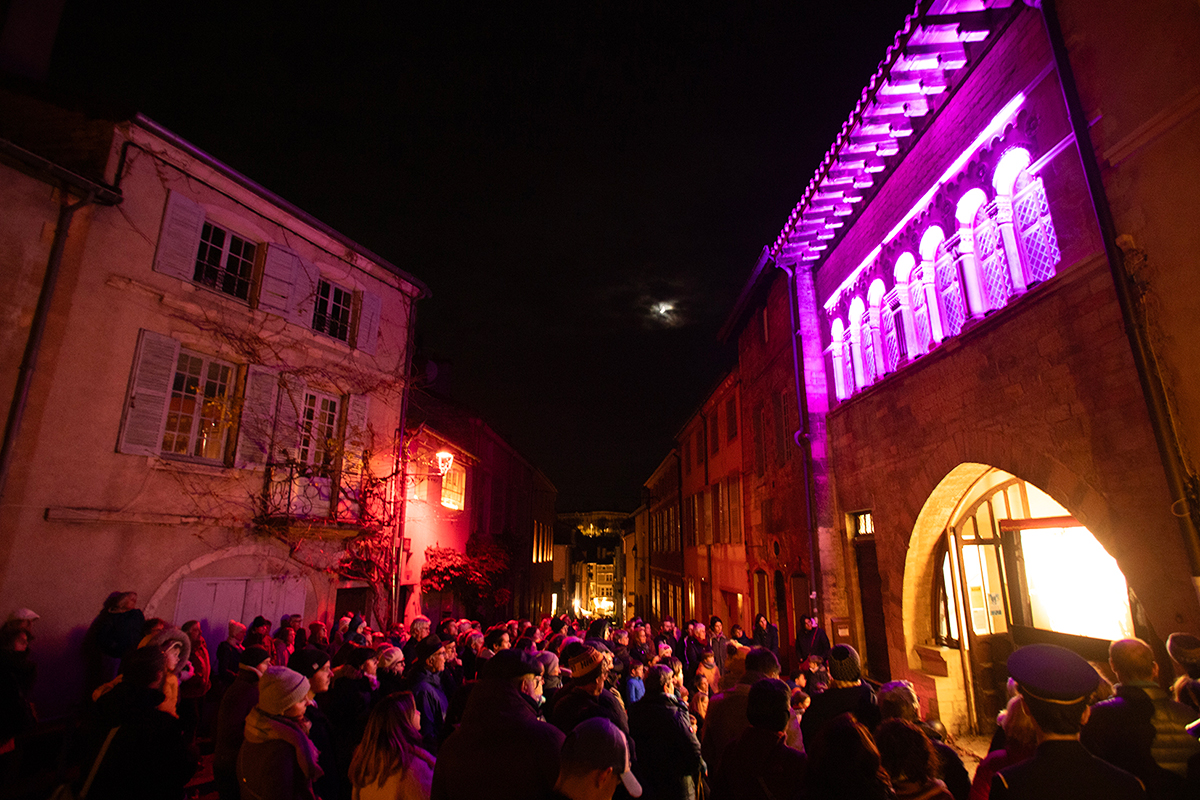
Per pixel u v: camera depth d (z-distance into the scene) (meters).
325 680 4.23
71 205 8.27
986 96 7.19
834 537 11.55
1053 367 6.13
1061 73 5.81
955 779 3.33
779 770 2.96
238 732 3.84
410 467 14.02
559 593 42.81
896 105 8.50
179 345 9.35
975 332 7.32
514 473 25.81
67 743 5.98
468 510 18.05
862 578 11.02
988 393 7.12
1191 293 4.68
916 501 8.77
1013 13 6.71
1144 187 5.06
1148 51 5.03
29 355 7.69
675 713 3.98
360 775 3.12
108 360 8.52
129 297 8.84
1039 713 2.36
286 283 11.14
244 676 4.02
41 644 7.48
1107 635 6.95
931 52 7.54
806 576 12.57
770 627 11.87
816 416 12.16
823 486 11.82
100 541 8.19
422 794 3.06
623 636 9.49
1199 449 4.62
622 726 3.69
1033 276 6.68
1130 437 5.25
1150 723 3.13
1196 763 2.82
